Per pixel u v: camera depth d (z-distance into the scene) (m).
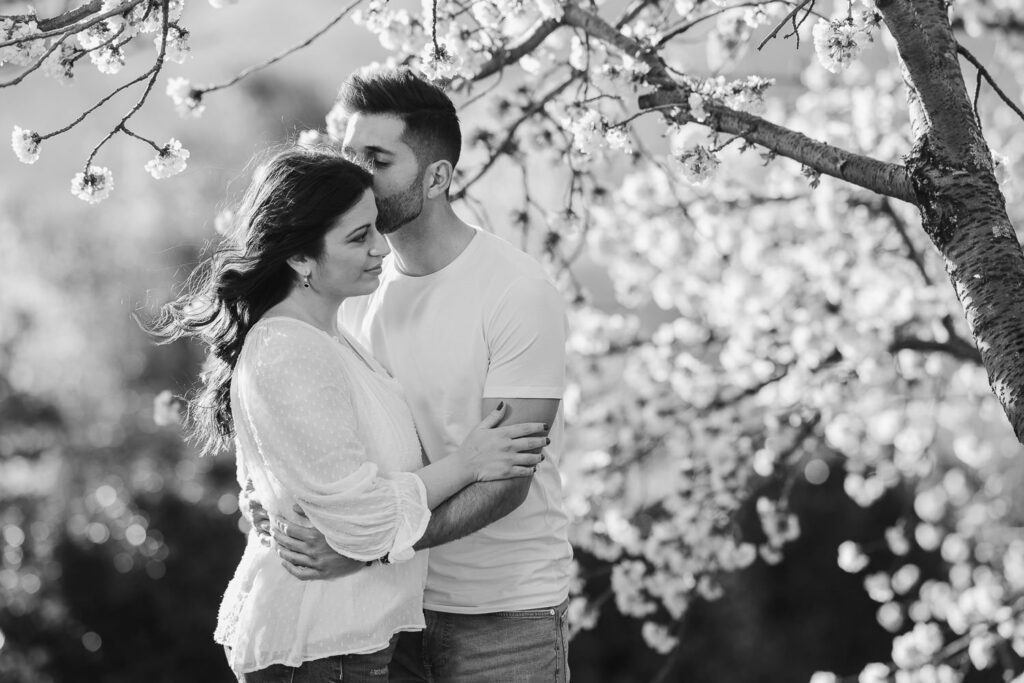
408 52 4.31
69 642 11.88
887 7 3.22
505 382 3.48
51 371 16.08
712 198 6.90
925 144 3.23
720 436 6.74
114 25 3.41
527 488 3.37
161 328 3.38
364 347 3.67
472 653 3.63
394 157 3.42
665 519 6.90
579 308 6.39
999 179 3.84
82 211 17.52
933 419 7.05
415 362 3.60
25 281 16.88
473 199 5.04
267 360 3.05
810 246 6.89
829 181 6.67
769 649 13.14
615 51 4.80
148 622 12.16
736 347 6.74
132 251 17.59
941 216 3.17
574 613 6.61
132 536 12.31
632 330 7.11
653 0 4.87
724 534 6.79
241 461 3.31
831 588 13.48
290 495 3.06
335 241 3.15
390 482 3.07
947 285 6.57
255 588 3.17
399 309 3.65
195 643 12.19
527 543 3.63
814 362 6.57
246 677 3.21
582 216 5.42
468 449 3.27
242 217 3.21
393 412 3.30
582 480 6.82
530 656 3.60
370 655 3.23
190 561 12.41
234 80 4.50
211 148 17.52
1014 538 8.16
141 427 14.53
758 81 3.94
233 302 3.21
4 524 12.45
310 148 3.28
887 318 6.57
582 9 4.39
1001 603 6.83
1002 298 3.03
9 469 13.57
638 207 6.96
